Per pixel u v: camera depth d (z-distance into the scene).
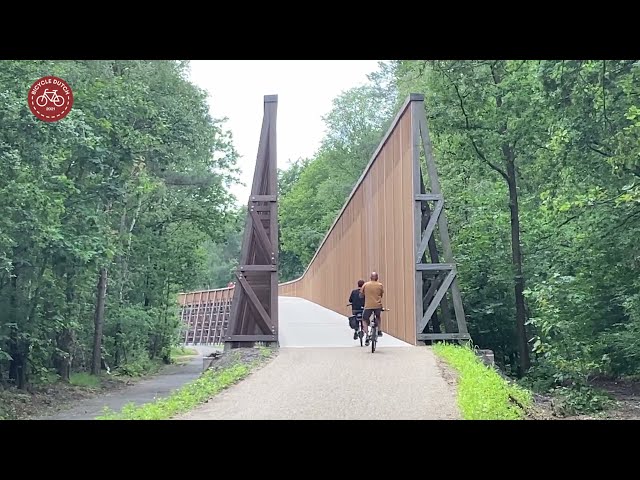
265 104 19.59
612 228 20.08
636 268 20.00
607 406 15.11
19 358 26.22
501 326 26.98
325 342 20.73
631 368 21.34
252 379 13.50
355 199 34.19
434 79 25.70
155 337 45.97
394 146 22.39
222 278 124.25
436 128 25.83
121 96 27.42
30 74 21.47
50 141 21.48
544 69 18.98
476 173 27.36
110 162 26.41
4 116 19.78
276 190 19.41
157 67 35.97
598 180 20.41
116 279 37.25
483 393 10.87
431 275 20.20
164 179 37.47
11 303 24.80
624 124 19.20
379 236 25.94
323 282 54.59
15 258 22.94
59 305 26.39
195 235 41.94
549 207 20.73
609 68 18.11
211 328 70.62
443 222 18.94
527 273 25.33
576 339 20.05
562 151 20.20
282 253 117.69
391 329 23.02
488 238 26.28
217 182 39.22
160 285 41.12
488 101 24.77
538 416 11.98
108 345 37.16
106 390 30.34
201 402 11.32
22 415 21.81
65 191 23.48
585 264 21.05
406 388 12.12
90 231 25.34
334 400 11.16
